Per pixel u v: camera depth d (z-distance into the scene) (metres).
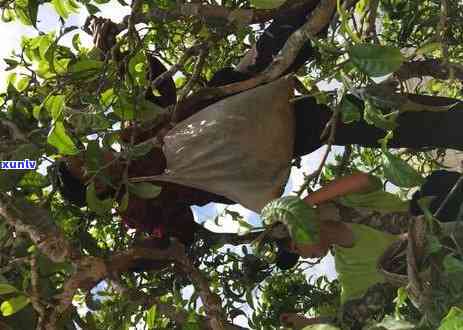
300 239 1.46
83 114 1.88
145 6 2.55
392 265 1.90
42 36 2.30
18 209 1.77
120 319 2.57
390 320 1.49
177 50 3.16
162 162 2.11
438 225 1.62
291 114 2.17
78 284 1.77
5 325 1.84
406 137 2.18
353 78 2.32
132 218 2.19
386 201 2.22
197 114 2.12
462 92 3.00
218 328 2.09
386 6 3.42
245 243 2.88
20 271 2.04
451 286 1.46
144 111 2.09
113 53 2.00
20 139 2.00
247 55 2.42
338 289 3.51
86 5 2.29
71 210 2.66
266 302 3.47
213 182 2.08
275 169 2.10
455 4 3.06
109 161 2.01
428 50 1.56
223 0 2.61
